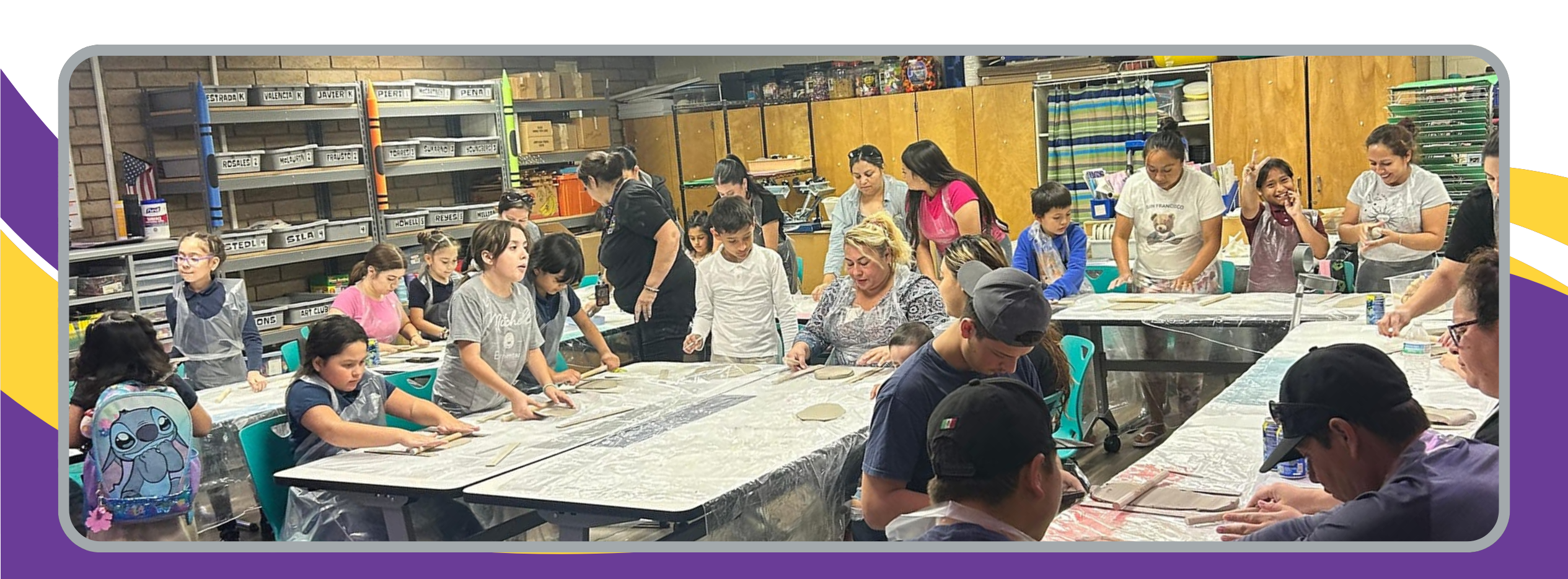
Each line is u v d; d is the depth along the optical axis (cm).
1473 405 312
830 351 404
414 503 318
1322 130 498
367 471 305
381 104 484
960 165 497
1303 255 470
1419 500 223
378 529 318
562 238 404
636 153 491
